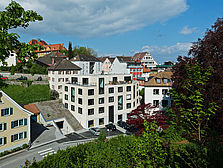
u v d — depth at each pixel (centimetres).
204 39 2436
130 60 9131
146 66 10394
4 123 2827
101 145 2036
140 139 1293
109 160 1616
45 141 3419
